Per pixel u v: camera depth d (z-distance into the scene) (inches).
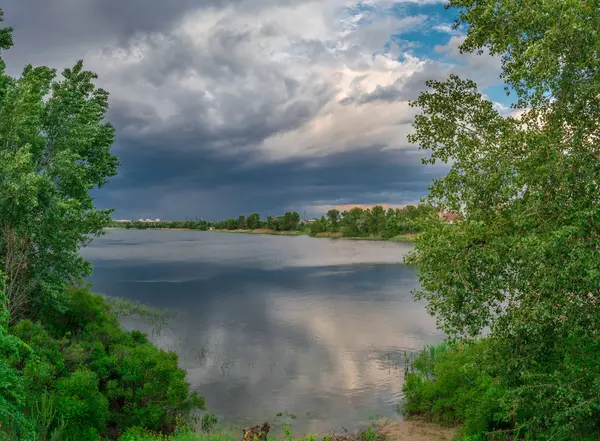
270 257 4343.0
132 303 1836.9
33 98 853.2
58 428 502.3
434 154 498.6
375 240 7313.0
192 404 757.3
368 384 918.4
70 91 1004.6
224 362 1085.8
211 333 1380.4
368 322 1523.1
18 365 611.5
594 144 366.3
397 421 729.6
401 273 2888.8
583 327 354.3
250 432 593.9
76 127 960.3
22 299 869.2
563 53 352.5
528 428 439.8
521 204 380.8
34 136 885.2
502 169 388.2
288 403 824.9
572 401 367.9
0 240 847.1
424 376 879.1
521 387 381.7
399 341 1264.8
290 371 1013.2
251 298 2046.0
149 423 695.7
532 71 355.3
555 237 323.9
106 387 721.0
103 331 918.4
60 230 885.8
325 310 1749.5
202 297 2069.4
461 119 490.0
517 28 407.2
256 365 1061.1
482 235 387.2
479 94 486.6
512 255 367.2
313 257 4242.1
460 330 406.6
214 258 4345.5
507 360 395.9
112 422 705.6
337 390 887.7
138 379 763.4
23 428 361.1
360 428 706.2
